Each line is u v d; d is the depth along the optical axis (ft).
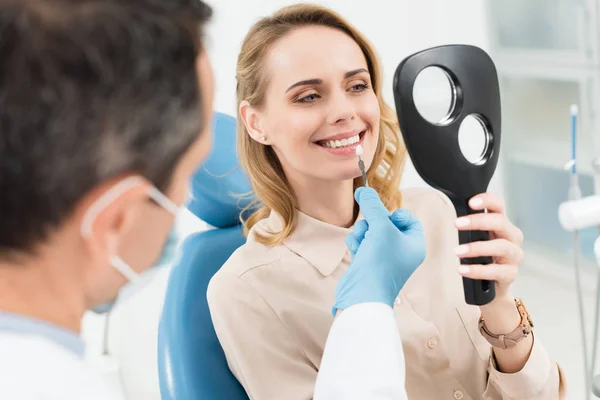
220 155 4.21
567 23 8.26
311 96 3.42
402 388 2.43
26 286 1.58
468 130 2.64
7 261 1.53
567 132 8.57
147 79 1.48
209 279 3.98
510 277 2.75
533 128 8.99
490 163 2.61
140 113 1.49
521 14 8.80
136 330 4.99
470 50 2.47
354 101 3.46
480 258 2.72
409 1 9.33
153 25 1.49
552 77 8.59
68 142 1.42
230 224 4.31
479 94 2.50
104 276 1.67
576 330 7.55
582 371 6.84
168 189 1.65
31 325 1.59
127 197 1.56
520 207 9.41
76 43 1.40
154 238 1.71
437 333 3.72
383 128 3.91
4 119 1.39
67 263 1.59
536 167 9.05
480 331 3.43
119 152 1.49
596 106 8.20
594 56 8.05
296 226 3.79
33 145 1.41
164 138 1.55
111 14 1.44
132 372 4.68
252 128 3.66
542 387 3.52
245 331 3.58
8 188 1.44
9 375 1.50
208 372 3.67
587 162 8.44
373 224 2.79
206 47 1.69
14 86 1.38
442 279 3.90
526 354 3.50
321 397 2.42
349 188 3.80
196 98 1.60
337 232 3.76
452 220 4.06
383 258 2.69
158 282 5.36
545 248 9.04
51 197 1.47
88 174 1.48
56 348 1.59
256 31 3.58
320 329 3.64
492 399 3.78
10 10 1.40
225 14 8.75
